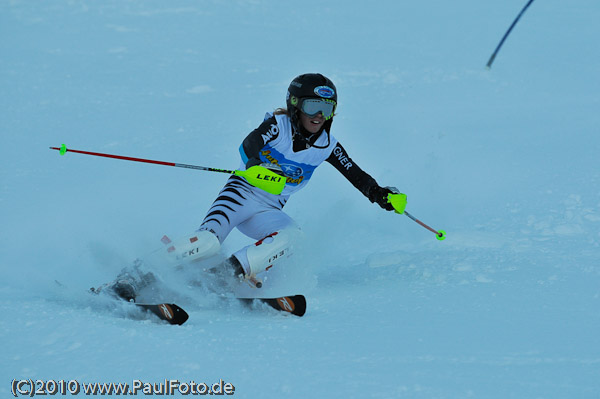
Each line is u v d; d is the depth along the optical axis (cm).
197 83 3700
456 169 2345
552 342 1064
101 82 3697
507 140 2711
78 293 1245
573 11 5497
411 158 2505
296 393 873
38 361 952
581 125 2908
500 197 2053
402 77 3866
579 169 2289
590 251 1598
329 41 4672
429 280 1441
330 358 989
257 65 4084
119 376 911
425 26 5091
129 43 4562
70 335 1043
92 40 4622
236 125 2961
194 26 5009
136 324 1130
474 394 877
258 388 884
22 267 1549
